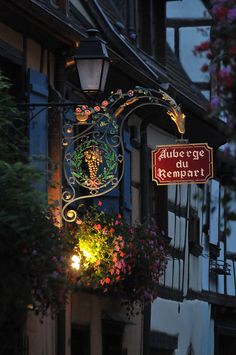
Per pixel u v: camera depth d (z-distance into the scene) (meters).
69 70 14.55
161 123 19.16
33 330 12.83
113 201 15.84
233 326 24.91
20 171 9.59
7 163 9.72
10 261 9.62
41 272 9.91
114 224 14.18
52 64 14.23
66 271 10.44
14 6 12.66
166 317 19.20
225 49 9.01
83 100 15.72
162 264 15.23
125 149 16.89
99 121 13.32
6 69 13.38
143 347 17.62
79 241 13.19
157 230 15.73
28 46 13.53
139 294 15.01
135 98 12.98
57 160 13.57
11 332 10.97
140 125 18.27
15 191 9.45
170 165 13.88
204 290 22.55
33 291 10.49
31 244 9.70
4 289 9.55
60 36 13.86
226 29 8.99
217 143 22.55
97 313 15.48
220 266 23.88
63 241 10.51
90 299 15.17
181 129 13.22
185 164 13.87
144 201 18.16
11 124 10.64
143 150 18.27
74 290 10.89
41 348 13.09
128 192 16.91
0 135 10.74
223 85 8.88
